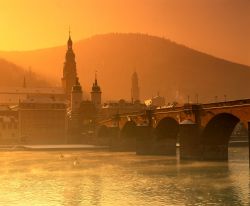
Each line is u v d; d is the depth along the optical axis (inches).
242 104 6245.1
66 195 4202.8
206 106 7165.4
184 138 7603.4
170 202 3784.5
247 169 6058.1
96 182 5064.0
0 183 5059.1
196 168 6314.0
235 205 3627.0
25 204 3794.3
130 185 4790.8
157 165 6914.4
